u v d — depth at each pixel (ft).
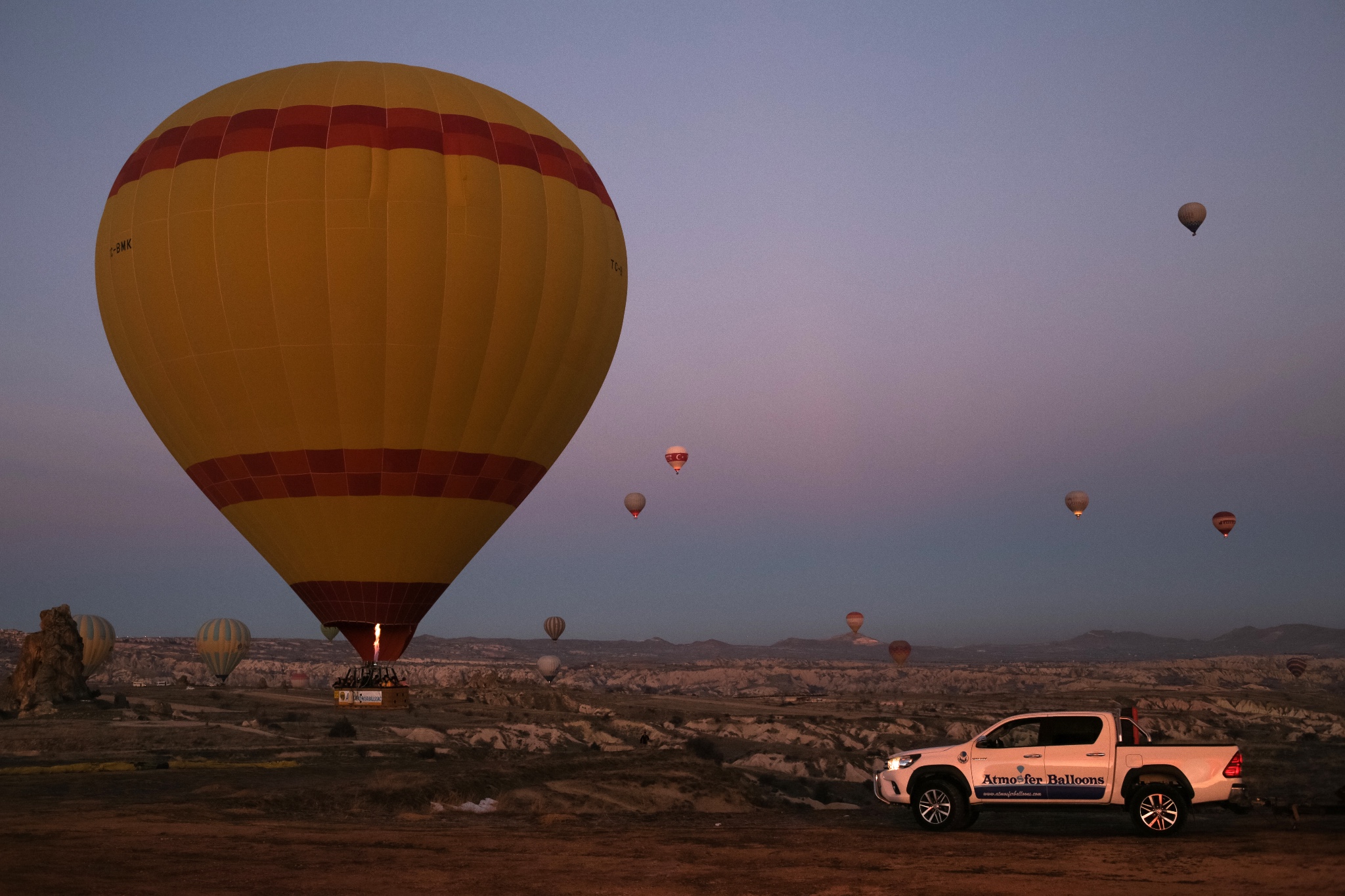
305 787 77.15
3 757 102.68
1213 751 51.96
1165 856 45.29
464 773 87.76
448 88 119.03
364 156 111.55
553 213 118.21
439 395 114.32
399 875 42.68
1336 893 37.83
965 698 384.88
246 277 109.81
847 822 63.46
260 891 39.70
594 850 48.19
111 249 117.60
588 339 123.13
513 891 39.68
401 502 115.75
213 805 66.59
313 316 110.11
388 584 118.52
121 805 66.49
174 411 117.60
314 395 112.06
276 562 120.98
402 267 110.32
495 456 119.44
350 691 122.93
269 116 113.60
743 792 92.02
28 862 44.93
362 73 117.50
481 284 112.98
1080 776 52.75
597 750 150.20
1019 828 57.00
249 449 114.93
